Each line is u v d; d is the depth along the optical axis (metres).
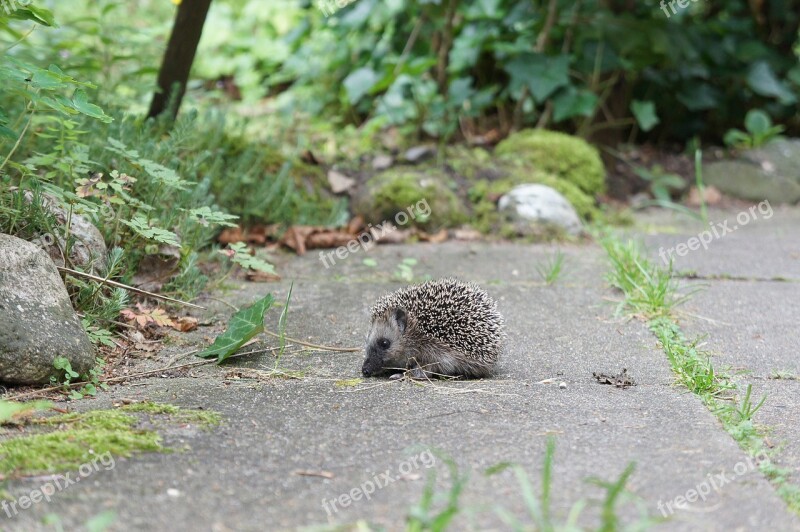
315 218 8.42
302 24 11.34
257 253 7.30
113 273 5.46
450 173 9.30
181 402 4.41
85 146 5.75
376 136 10.31
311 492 3.36
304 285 6.88
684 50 10.16
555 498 3.30
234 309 6.13
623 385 4.79
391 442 3.88
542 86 9.56
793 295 6.75
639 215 9.91
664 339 5.48
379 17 10.88
